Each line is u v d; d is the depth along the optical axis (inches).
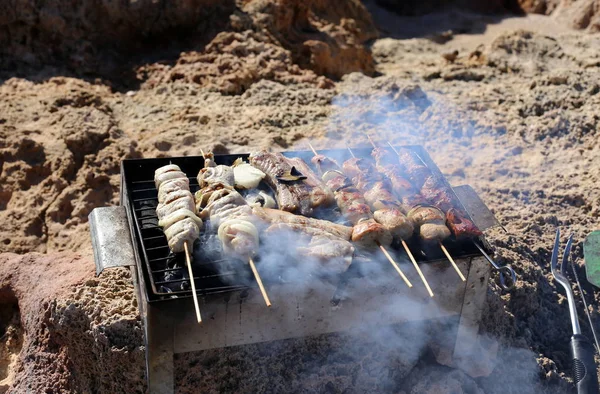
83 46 87.6
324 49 93.8
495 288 54.9
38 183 68.9
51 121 74.2
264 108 78.7
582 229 62.3
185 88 83.1
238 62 85.9
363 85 83.8
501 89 83.5
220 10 92.4
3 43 87.2
